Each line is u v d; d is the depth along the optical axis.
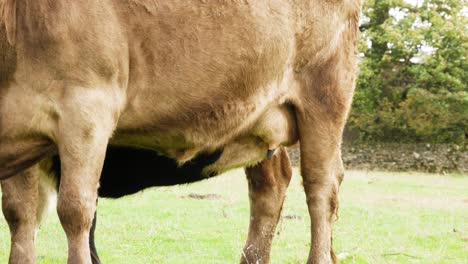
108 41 4.25
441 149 32.53
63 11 4.10
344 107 5.96
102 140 4.26
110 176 5.10
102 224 9.81
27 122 4.18
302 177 6.01
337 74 5.88
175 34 4.57
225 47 4.80
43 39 4.08
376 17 36.19
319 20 5.59
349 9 5.92
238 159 5.49
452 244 8.98
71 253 4.20
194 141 4.95
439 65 33.56
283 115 5.62
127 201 12.80
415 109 33.84
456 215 12.65
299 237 8.96
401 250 8.30
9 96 4.19
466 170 32.06
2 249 7.74
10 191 4.89
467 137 33.12
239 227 9.95
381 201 15.05
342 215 11.86
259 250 6.32
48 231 8.95
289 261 7.40
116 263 7.21
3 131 4.23
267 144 5.61
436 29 34.09
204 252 8.02
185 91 4.70
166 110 4.68
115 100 4.36
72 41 4.13
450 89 34.00
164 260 7.45
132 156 5.02
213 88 4.82
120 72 4.37
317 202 5.96
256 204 6.39
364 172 30.19
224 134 5.12
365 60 34.69
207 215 11.23
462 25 34.03
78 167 4.17
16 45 4.11
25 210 4.92
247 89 5.06
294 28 5.37
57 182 5.07
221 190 15.73
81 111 4.16
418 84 34.75
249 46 4.94
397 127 34.12
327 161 5.94
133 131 4.68
